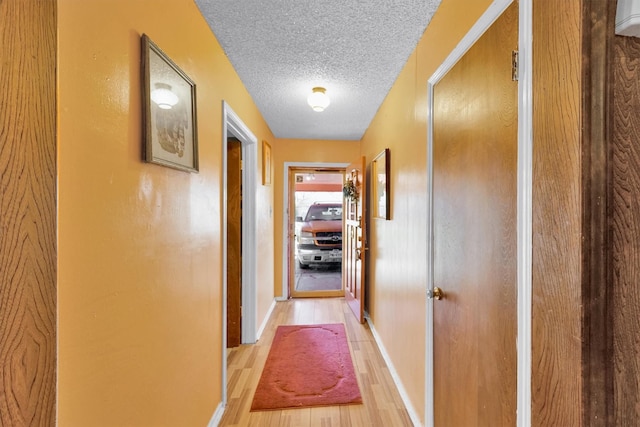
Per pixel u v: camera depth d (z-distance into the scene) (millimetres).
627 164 601
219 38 1644
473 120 1072
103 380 800
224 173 1780
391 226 2252
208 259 1557
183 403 1271
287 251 3992
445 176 1306
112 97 820
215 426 1620
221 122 1751
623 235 597
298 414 1739
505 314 880
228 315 2582
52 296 599
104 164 791
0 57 518
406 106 1885
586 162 577
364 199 3061
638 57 611
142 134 952
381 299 2561
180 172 1232
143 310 979
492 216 951
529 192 758
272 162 3676
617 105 600
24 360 553
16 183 542
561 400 628
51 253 597
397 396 1905
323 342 2676
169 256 1146
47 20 588
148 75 963
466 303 1119
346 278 3908
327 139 3961
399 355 1988
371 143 3133
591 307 576
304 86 2285
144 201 975
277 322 3164
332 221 5383
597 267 575
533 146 716
